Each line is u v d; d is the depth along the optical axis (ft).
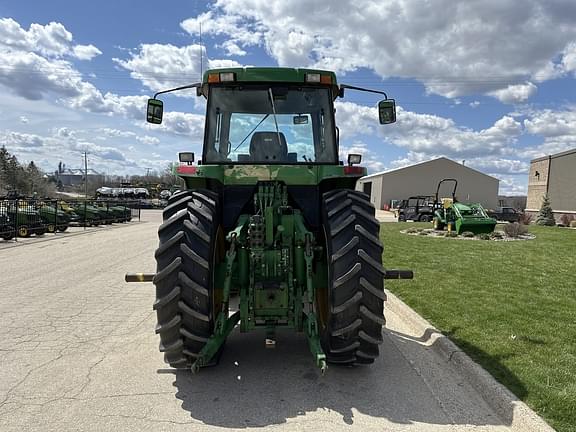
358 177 13.04
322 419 9.86
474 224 54.65
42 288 23.26
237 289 13.02
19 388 11.27
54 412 10.03
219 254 12.83
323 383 11.70
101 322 17.13
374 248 11.25
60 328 16.33
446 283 23.58
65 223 59.16
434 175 163.53
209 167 12.87
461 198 163.94
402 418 9.95
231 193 13.08
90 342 14.79
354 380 11.93
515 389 10.74
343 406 10.48
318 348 10.43
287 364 12.93
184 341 10.94
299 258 11.98
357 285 10.88
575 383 11.06
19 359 13.23
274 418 9.88
